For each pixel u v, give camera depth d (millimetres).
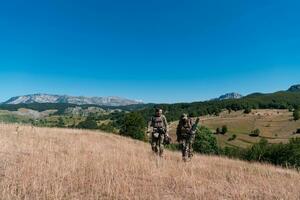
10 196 8383
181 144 17469
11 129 23406
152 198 9562
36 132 23266
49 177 10398
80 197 9109
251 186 12078
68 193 9383
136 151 19703
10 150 14289
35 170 10961
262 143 56906
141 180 11664
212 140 56125
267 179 13742
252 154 55719
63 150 16375
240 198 10336
